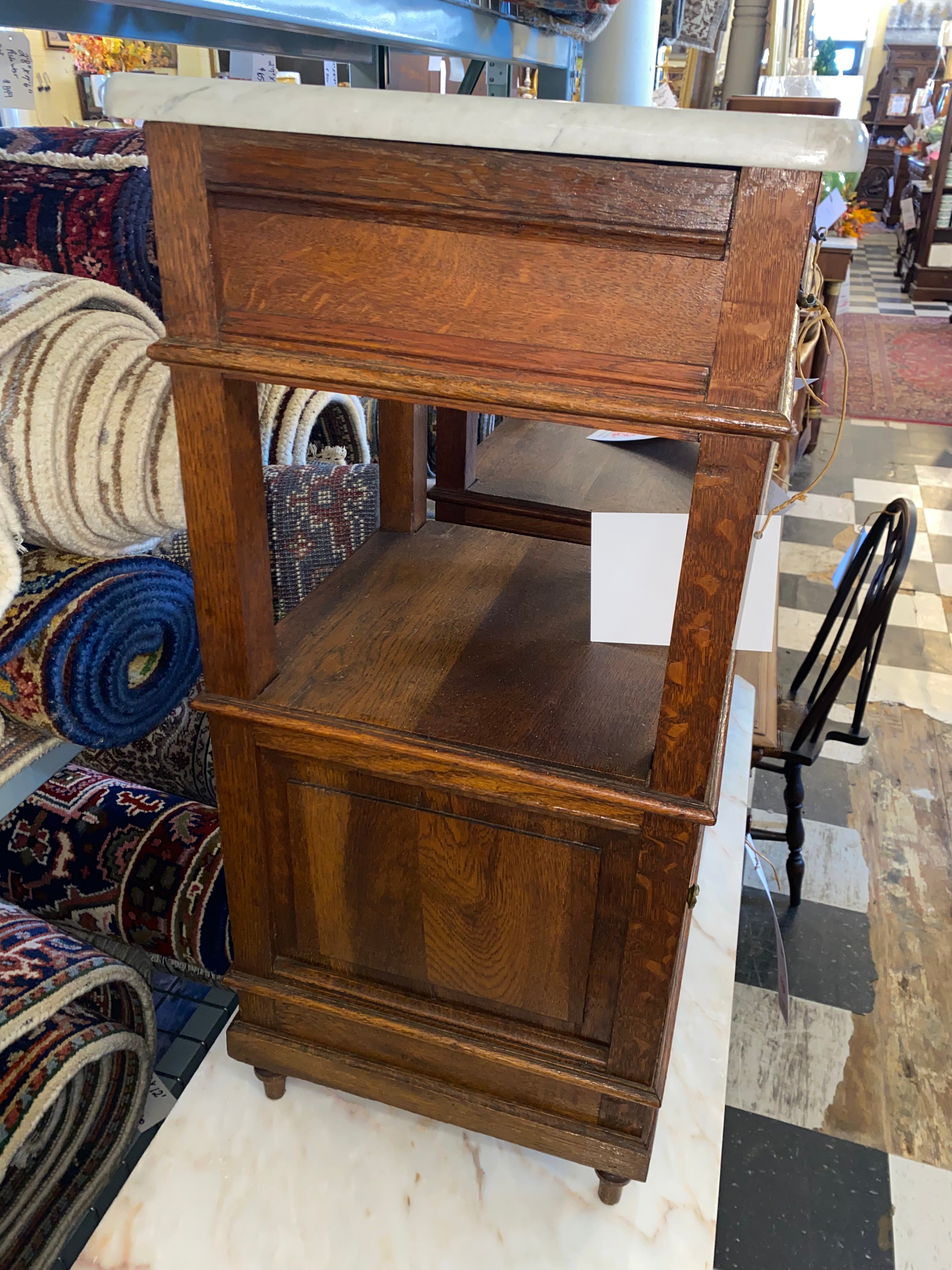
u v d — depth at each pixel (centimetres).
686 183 65
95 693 104
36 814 160
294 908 114
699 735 86
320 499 151
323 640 113
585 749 95
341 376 79
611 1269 111
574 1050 108
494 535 140
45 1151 127
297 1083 132
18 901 163
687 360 71
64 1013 122
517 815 97
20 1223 123
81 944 129
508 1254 113
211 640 99
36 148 161
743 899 221
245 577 96
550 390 75
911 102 1184
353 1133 126
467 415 169
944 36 945
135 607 106
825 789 259
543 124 64
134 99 72
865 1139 170
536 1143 115
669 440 205
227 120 70
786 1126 172
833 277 406
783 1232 155
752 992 199
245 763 104
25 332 95
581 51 190
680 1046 137
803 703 224
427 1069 118
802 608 343
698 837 91
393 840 104
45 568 105
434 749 94
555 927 102
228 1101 129
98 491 99
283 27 85
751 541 77
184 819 157
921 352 673
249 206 76
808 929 214
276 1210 117
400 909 108
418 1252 113
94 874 156
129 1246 113
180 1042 161
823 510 423
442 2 110
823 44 957
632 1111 109
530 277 72
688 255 68
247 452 92
